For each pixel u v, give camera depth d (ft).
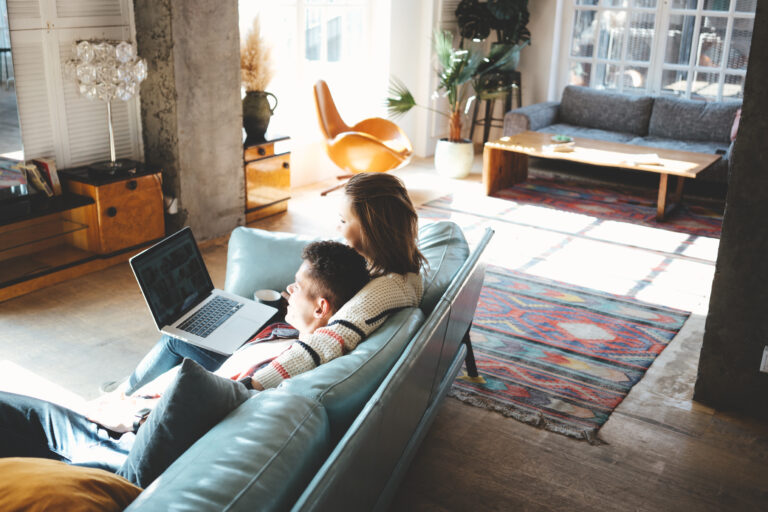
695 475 8.14
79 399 9.32
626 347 11.14
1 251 12.48
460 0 23.48
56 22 13.01
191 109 14.47
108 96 13.07
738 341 9.11
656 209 18.40
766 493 7.87
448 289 6.67
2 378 9.74
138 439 4.74
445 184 20.44
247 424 4.47
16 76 12.64
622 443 8.70
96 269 13.51
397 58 22.22
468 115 25.52
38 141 13.26
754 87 8.13
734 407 9.41
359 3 21.24
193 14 13.99
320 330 5.99
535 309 12.39
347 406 5.15
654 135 22.08
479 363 10.52
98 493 3.85
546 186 20.39
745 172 8.44
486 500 7.61
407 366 5.37
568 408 9.41
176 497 3.75
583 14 24.23
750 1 21.47
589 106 22.93
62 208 12.60
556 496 7.71
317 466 4.63
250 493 3.89
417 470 8.05
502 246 15.43
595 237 16.19
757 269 8.70
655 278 13.92
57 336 11.03
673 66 23.17
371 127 20.04
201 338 7.46
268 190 16.97
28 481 3.65
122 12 13.98
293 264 8.77
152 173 14.05
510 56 22.04
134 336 11.14
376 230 6.45
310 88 20.44
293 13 19.24
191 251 8.31
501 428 8.94
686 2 22.47
